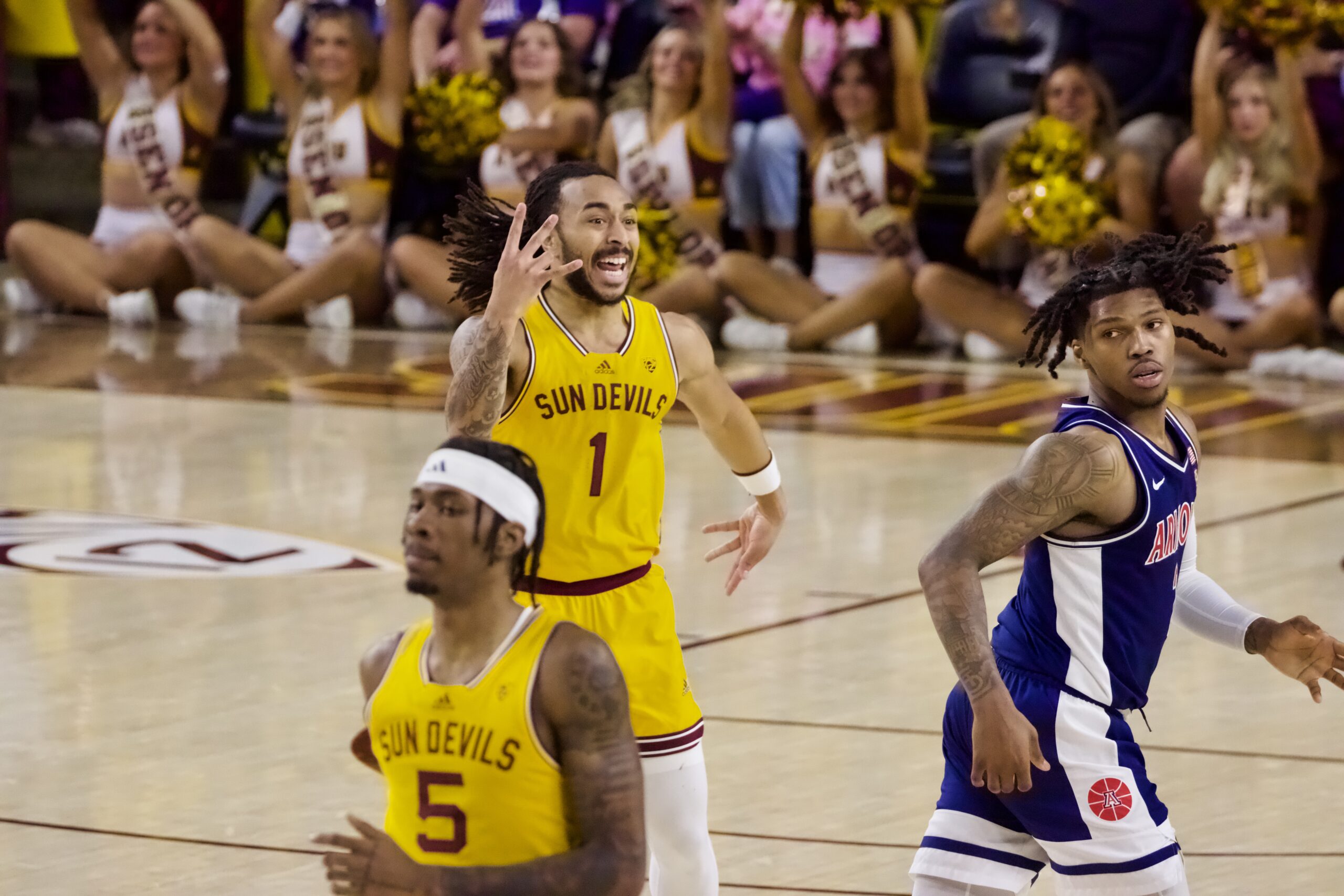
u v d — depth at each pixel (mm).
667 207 47781
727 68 48281
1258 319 44844
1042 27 48438
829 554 27062
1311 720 19359
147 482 31797
